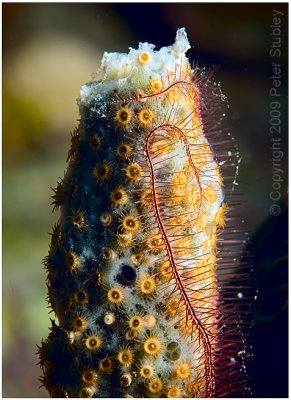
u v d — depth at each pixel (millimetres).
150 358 377
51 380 398
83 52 1163
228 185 467
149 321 377
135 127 379
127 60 387
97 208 382
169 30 1160
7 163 991
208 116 404
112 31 1203
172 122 381
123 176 378
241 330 414
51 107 1071
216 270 408
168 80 383
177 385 379
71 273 385
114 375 380
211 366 378
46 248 888
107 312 379
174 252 377
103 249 380
